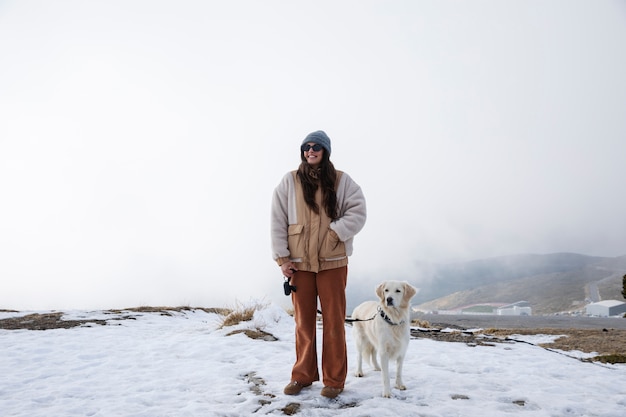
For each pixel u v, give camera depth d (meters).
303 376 3.60
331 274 3.53
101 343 6.36
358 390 3.73
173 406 3.45
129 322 8.80
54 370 4.75
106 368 4.85
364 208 3.61
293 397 3.49
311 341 3.63
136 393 3.85
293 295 3.67
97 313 10.02
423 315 16.89
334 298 3.52
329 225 3.53
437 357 5.47
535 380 4.30
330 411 3.21
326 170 3.60
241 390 3.86
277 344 6.16
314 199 3.56
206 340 6.54
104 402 3.59
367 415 3.14
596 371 4.87
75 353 5.67
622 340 7.30
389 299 3.69
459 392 3.79
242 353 5.57
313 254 3.52
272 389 3.82
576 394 3.85
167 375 4.48
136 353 5.64
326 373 3.53
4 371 4.73
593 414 3.34
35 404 3.57
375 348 4.23
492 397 3.69
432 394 3.71
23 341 6.45
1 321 8.57
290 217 3.64
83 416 3.26
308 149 3.60
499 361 5.32
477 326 11.19
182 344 6.25
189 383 4.14
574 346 6.95
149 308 11.23
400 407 3.32
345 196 3.64
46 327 7.88
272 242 3.63
